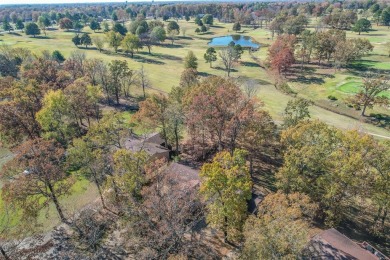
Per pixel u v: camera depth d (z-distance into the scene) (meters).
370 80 75.06
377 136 63.28
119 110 78.81
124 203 38.47
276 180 47.47
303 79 102.56
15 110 57.97
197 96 47.12
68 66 91.12
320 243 30.39
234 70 117.19
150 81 101.00
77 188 47.62
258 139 43.44
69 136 61.59
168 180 39.81
